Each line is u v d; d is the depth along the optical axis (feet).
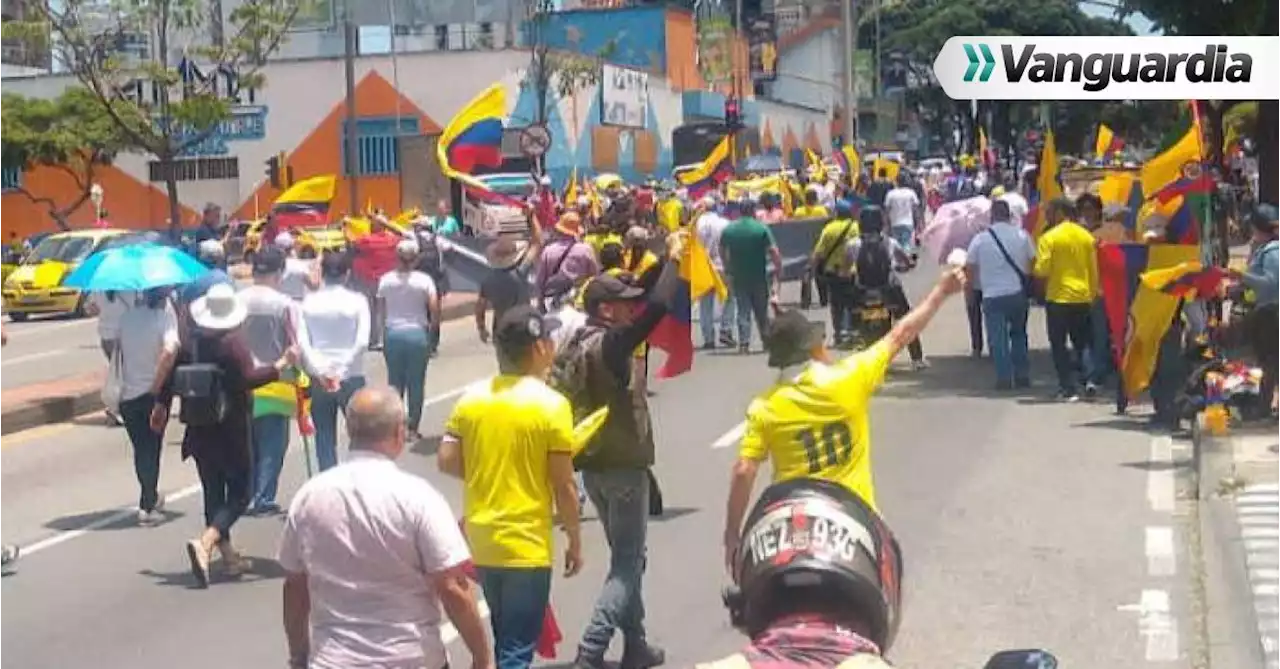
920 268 109.29
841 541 9.48
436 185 161.79
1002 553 34.30
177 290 41.04
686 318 33.78
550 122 176.14
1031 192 94.58
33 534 40.75
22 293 111.86
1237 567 30.22
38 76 183.73
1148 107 109.50
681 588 32.42
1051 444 47.11
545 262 47.29
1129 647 27.40
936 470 43.80
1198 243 51.70
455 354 76.33
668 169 216.74
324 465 40.14
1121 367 51.31
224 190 183.42
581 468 25.72
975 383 59.93
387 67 177.47
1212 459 40.32
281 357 39.34
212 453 34.53
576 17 228.63
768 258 71.77
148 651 29.89
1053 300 54.34
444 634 29.40
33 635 31.24
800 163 267.59
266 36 112.68
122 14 105.81
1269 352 44.19
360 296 39.83
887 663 9.16
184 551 38.09
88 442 56.34
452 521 18.69
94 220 185.57
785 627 9.20
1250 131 84.53
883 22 316.19
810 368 21.26
